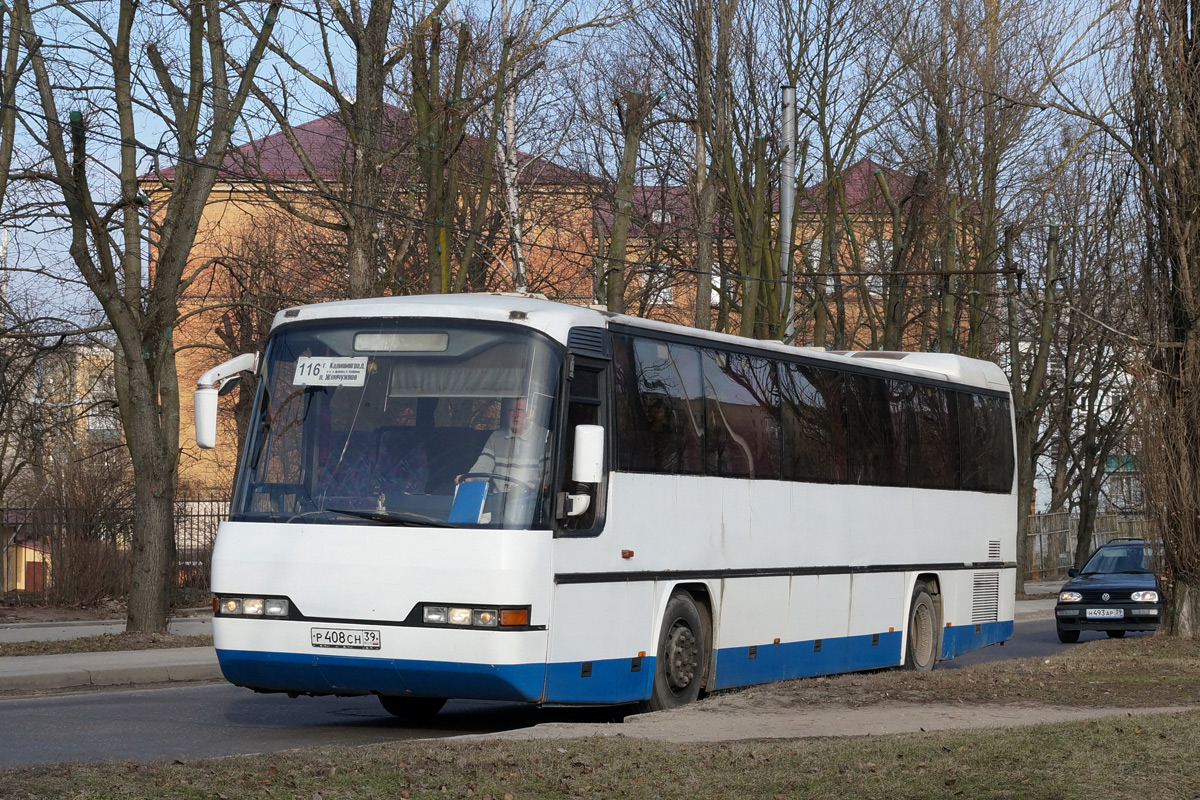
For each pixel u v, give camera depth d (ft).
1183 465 67.97
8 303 92.07
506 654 37.55
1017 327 134.31
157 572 75.05
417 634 37.93
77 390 125.39
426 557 38.19
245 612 39.68
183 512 107.14
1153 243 69.15
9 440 117.91
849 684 48.85
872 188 140.67
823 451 55.98
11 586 100.68
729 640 48.78
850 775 29.30
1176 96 67.72
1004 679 50.57
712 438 48.42
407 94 95.76
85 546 99.55
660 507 44.86
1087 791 27.20
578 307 42.80
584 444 38.93
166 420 106.63
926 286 129.08
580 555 40.47
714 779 29.12
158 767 29.35
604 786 28.32
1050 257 133.80
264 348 42.70
